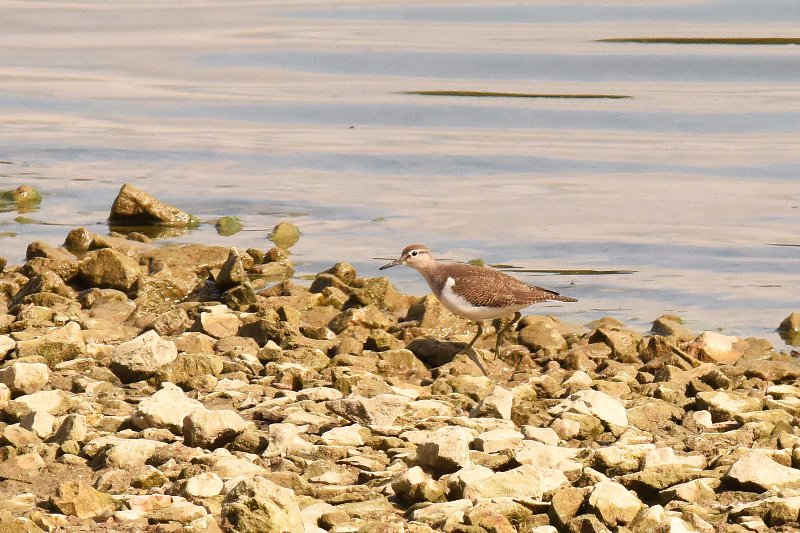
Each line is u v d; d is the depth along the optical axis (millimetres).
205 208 22688
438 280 13961
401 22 42500
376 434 9633
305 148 27688
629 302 16688
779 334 15195
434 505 7852
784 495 8039
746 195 23312
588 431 9930
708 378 12023
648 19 41812
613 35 39438
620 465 8750
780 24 40219
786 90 32844
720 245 19719
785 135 28516
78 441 9180
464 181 24828
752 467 8398
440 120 30359
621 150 27344
